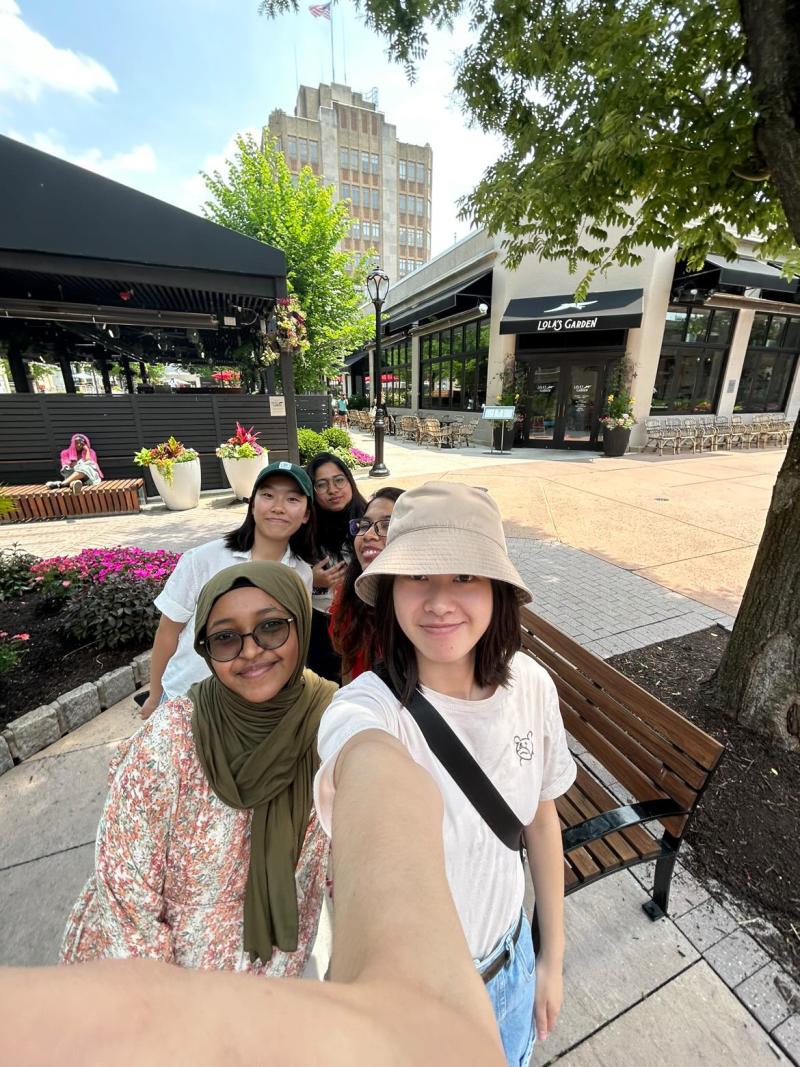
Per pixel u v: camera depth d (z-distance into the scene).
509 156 3.77
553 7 3.02
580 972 1.53
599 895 1.78
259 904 1.01
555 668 2.19
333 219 12.72
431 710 0.94
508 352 13.38
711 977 1.52
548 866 1.11
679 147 2.79
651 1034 1.38
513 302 12.75
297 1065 0.28
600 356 12.41
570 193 3.23
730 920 1.68
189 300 8.98
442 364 17.05
